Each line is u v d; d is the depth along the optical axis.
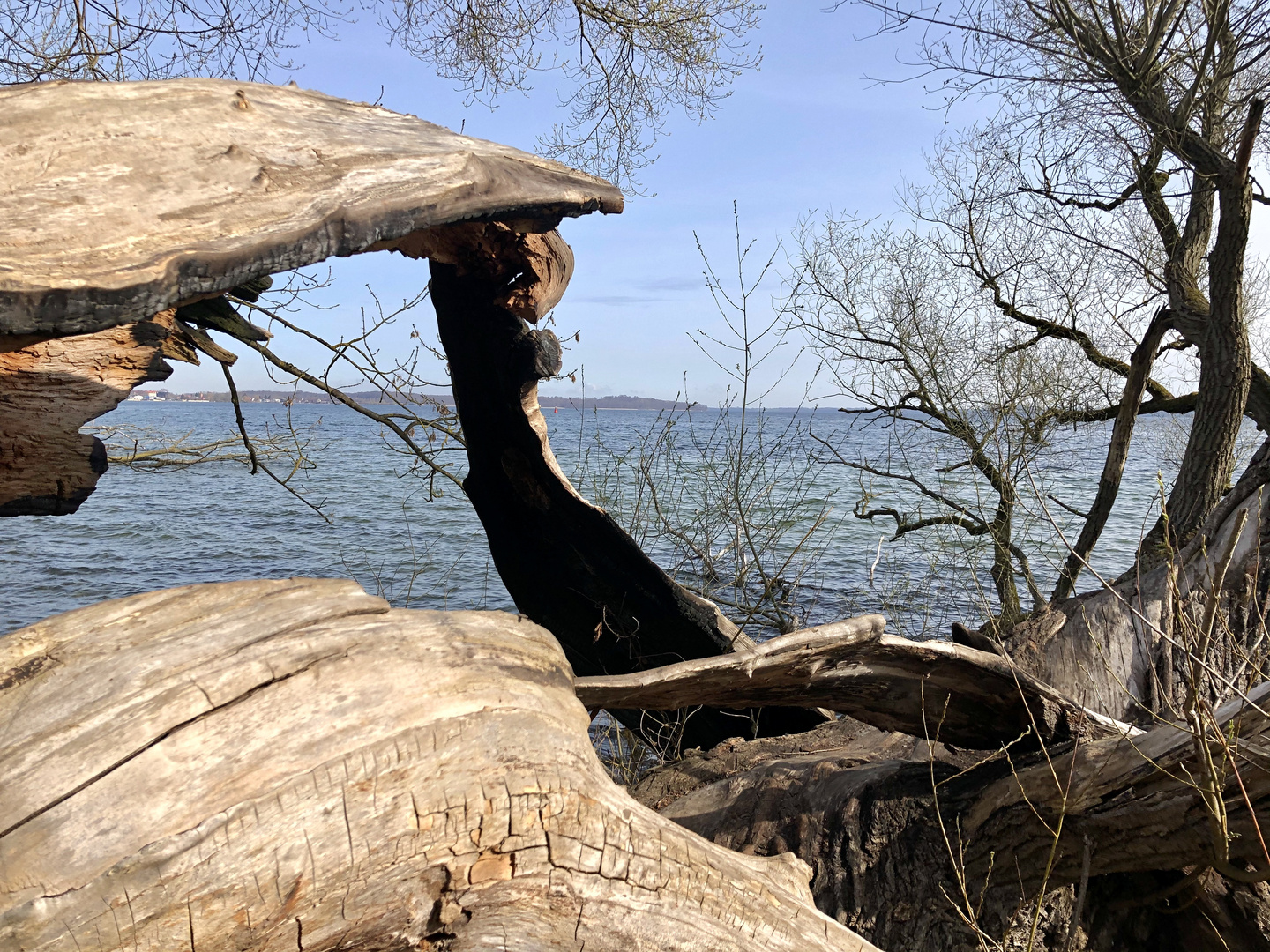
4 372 2.38
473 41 7.22
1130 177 7.63
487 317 3.29
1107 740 2.79
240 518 16.75
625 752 5.63
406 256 3.13
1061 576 7.83
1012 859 2.82
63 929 1.25
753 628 7.04
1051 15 6.70
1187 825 2.41
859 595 7.85
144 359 2.66
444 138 2.15
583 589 3.72
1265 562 3.89
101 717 1.39
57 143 1.53
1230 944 2.71
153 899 1.31
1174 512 6.48
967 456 8.44
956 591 7.90
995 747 3.19
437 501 16.61
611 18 7.28
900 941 2.89
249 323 3.70
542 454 3.44
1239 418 6.36
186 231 1.50
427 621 1.78
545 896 1.65
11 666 1.45
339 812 1.46
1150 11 6.34
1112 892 2.84
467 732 1.62
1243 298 6.37
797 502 6.64
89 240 1.39
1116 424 7.93
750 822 3.30
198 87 1.81
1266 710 2.40
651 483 6.41
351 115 2.06
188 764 1.40
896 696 3.01
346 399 5.63
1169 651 3.79
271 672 1.52
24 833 1.28
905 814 3.09
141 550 14.22
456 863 1.57
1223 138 6.57
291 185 1.69
